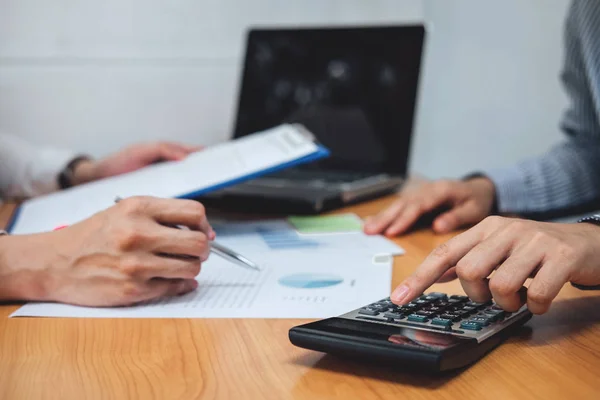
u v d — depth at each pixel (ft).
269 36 4.56
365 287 2.24
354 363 1.64
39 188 4.28
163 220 2.25
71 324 2.01
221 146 3.63
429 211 3.09
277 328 1.90
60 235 2.26
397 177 4.02
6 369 1.69
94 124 4.99
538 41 5.38
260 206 3.49
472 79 5.64
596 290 2.03
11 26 4.78
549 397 1.43
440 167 5.76
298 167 4.34
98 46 4.93
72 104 4.94
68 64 4.90
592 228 1.96
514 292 1.75
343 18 5.32
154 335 1.89
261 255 2.69
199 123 5.17
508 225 1.89
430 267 1.83
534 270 1.79
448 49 5.58
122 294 2.13
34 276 2.20
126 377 1.62
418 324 1.69
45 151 4.41
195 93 5.13
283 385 1.54
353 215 3.45
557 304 2.03
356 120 4.24
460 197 3.18
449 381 1.52
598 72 3.51
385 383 1.53
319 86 4.37
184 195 2.87
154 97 5.07
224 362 1.69
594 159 3.70
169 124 5.12
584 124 3.81
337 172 4.24
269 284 2.31
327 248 2.78
